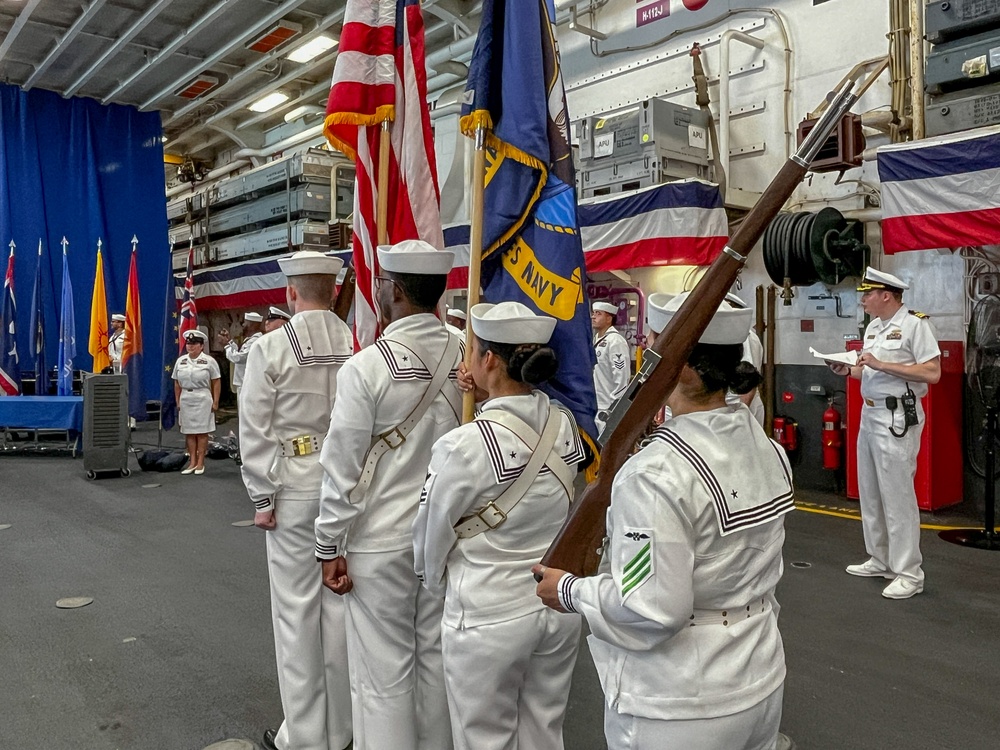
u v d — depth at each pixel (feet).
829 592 13.88
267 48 37.76
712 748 4.20
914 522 13.65
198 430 26.84
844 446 21.97
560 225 7.78
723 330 4.51
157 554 16.93
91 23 35.24
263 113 47.62
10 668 11.05
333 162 42.34
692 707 4.20
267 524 8.24
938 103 18.98
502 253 8.16
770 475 4.53
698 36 25.75
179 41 35.42
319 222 42.01
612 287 27.04
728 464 4.34
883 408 13.85
